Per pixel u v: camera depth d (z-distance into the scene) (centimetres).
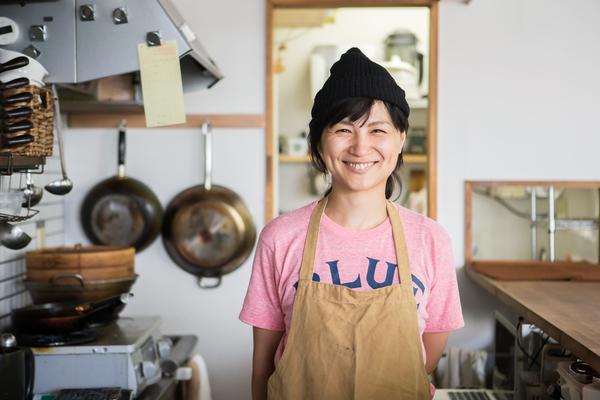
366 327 140
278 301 153
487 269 294
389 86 141
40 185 279
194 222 305
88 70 207
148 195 306
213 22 308
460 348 295
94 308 216
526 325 220
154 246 311
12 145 167
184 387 257
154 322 239
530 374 214
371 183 143
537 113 308
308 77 455
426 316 150
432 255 148
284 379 143
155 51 208
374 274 144
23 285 257
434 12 307
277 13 385
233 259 306
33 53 206
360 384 139
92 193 307
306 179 454
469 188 309
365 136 140
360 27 452
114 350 203
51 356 203
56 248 254
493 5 307
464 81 308
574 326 185
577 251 383
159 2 208
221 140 310
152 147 311
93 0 206
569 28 306
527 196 384
